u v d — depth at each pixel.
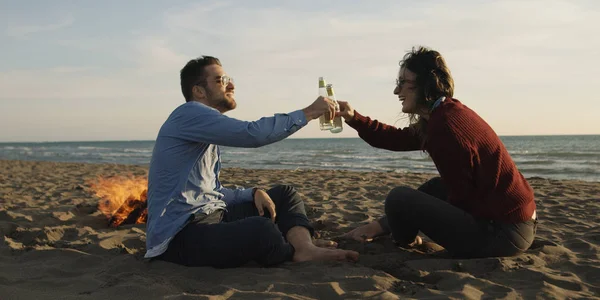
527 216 2.48
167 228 2.47
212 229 2.48
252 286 2.21
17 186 7.70
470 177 2.39
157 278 2.30
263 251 2.46
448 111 2.37
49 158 29.77
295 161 22.30
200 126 2.42
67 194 6.42
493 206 2.42
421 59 2.53
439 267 2.49
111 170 13.91
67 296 2.11
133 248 3.11
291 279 2.31
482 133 2.35
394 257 2.74
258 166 18.69
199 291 2.14
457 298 2.01
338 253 2.59
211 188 2.64
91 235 3.41
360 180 9.24
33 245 3.14
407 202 2.62
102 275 2.41
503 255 2.58
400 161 21.83
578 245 3.08
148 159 27.72
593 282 2.35
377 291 2.13
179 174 2.48
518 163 19.64
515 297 2.05
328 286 2.17
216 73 2.61
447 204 2.53
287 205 2.77
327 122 3.00
